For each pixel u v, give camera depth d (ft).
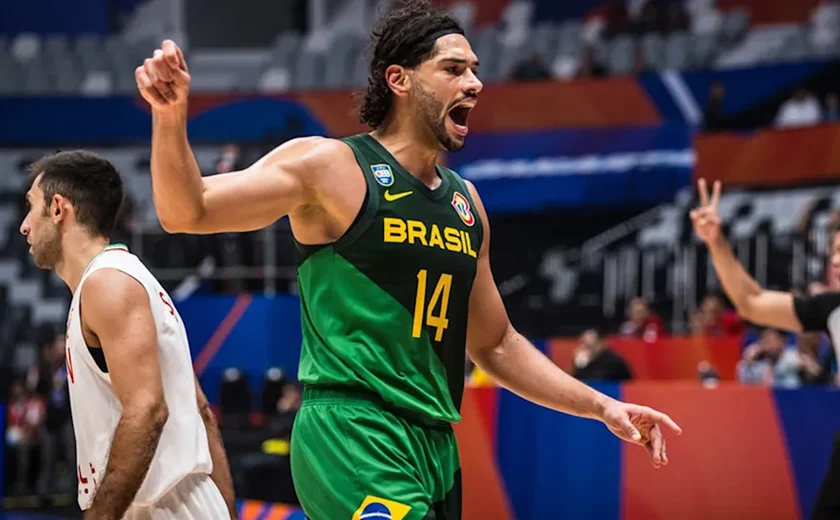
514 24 57.11
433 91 8.91
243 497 23.59
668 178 44.65
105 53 57.57
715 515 18.85
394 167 8.96
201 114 49.19
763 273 40.47
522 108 46.88
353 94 9.73
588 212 46.39
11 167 51.06
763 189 42.47
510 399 19.89
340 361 8.64
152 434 8.57
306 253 8.90
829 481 12.88
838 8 50.55
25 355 46.26
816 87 43.93
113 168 9.47
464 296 9.16
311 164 8.61
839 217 24.11
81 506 9.26
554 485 19.53
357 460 8.48
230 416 27.89
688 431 19.13
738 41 50.67
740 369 26.68
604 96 46.03
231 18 61.72
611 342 31.30
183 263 30.19
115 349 8.67
